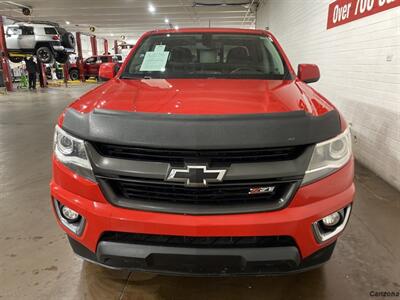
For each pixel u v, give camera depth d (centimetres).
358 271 186
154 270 139
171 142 123
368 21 355
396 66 303
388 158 317
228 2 1402
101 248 136
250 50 239
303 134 129
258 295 168
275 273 138
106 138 129
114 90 176
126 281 179
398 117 299
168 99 152
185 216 128
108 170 130
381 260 196
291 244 133
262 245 132
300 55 662
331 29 469
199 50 239
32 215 255
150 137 125
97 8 1557
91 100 160
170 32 262
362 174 342
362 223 239
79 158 137
